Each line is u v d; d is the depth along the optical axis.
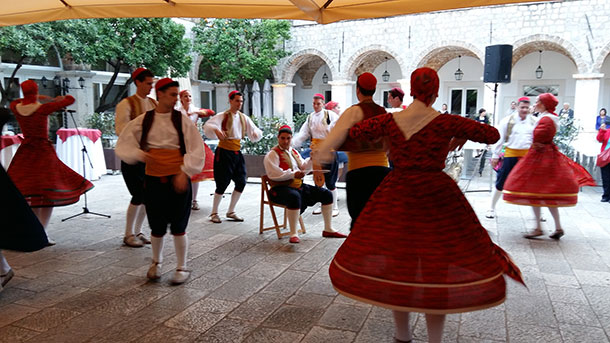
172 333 2.93
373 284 2.32
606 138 7.61
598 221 6.25
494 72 7.87
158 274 3.89
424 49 17.73
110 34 12.57
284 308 3.33
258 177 10.21
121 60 13.90
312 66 24.81
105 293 3.61
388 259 2.32
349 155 3.53
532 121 5.87
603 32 15.00
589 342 2.81
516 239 5.27
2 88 11.97
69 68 14.41
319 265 4.33
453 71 21.36
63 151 9.50
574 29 15.39
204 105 22.97
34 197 4.76
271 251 4.79
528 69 19.67
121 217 6.43
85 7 5.50
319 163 3.27
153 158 3.65
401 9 4.75
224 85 21.95
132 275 4.03
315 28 19.95
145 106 4.69
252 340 2.83
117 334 2.91
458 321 3.10
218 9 5.30
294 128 12.43
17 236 3.44
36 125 4.79
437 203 2.37
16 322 3.08
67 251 4.77
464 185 9.30
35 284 3.80
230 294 3.59
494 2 4.32
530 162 5.15
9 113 3.91
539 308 3.32
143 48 13.20
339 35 19.44
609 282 3.87
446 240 2.31
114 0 5.29
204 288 3.72
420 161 2.44
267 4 5.16
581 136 14.59
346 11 5.02
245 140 10.21
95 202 7.54
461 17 16.95
